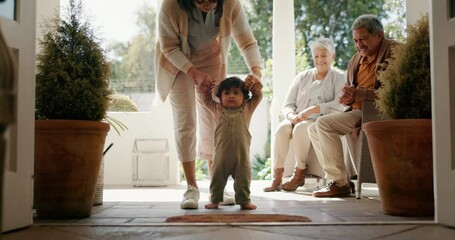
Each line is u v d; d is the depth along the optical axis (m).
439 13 2.23
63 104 2.72
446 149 2.21
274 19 5.69
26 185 2.28
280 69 5.62
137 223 2.42
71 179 2.64
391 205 2.75
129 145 5.74
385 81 2.86
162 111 5.73
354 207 3.25
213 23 3.26
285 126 4.83
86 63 2.78
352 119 4.07
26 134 2.26
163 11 3.16
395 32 7.64
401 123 2.62
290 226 2.31
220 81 3.36
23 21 2.22
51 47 2.78
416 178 2.64
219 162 3.07
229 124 3.03
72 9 2.90
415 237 2.01
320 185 5.03
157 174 5.64
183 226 2.32
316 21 8.83
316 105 4.74
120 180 5.75
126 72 14.40
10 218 2.17
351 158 4.20
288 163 5.25
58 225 2.37
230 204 3.35
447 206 2.23
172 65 3.24
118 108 5.88
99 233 2.15
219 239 1.97
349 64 4.26
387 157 2.71
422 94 2.68
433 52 2.27
